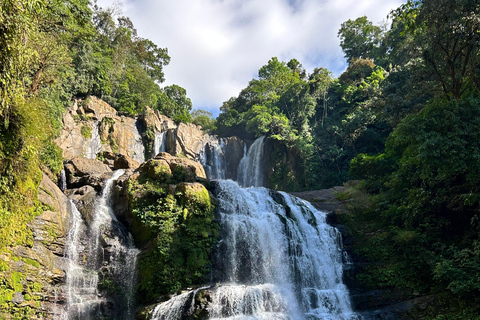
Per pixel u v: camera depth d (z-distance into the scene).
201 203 15.38
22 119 10.59
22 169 11.13
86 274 13.02
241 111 57.28
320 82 48.00
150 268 13.52
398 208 17.58
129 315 13.02
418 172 17.14
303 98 45.16
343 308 14.33
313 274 16.23
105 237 14.27
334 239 17.94
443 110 14.25
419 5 19.33
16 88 9.08
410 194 16.92
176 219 14.73
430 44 19.62
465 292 11.83
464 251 12.63
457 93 18.50
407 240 15.48
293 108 45.81
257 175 40.25
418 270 14.78
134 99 37.88
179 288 13.27
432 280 13.95
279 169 38.03
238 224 15.98
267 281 15.17
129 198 15.55
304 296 14.08
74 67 30.02
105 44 42.94
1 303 9.93
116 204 16.45
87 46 31.86
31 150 11.02
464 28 16.66
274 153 39.22
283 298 13.42
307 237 17.53
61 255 12.80
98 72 33.41
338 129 39.41
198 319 11.76
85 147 28.59
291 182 36.25
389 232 17.27
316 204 22.08
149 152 34.72
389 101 28.42
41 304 11.14
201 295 12.20
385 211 18.45
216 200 16.69
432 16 17.89
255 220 16.69
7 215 10.50
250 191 19.31
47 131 12.62
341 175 35.91
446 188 15.88
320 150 38.84
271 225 16.95
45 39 15.29
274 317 12.35
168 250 13.85
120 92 37.78
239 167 42.97
